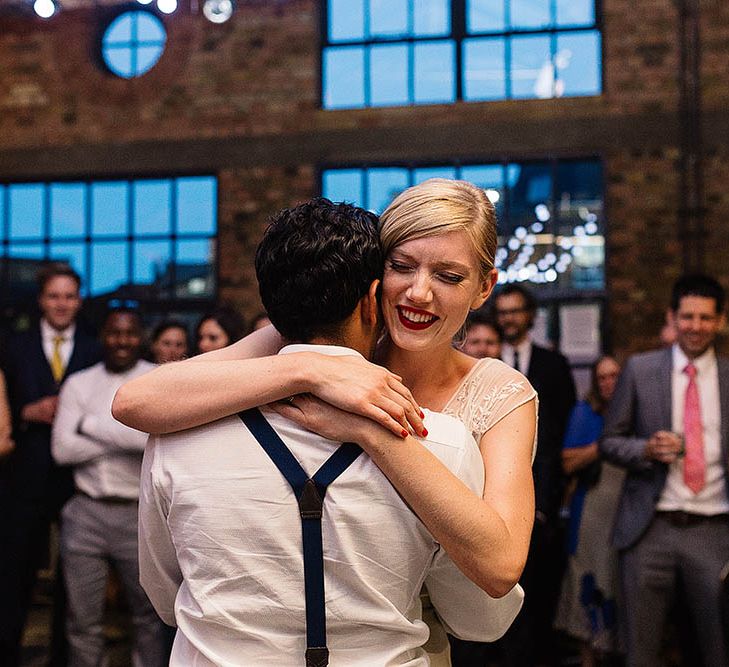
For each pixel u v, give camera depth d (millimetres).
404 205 1369
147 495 1298
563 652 5125
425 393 1523
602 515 4352
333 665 1213
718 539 3531
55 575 4258
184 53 8414
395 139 8109
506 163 8047
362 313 1354
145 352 4883
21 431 4395
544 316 7891
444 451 1246
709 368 3648
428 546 1256
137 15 8547
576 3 8109
